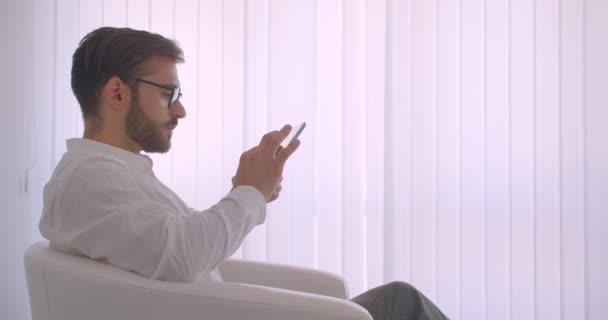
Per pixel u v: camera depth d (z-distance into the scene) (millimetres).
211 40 2465
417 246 2330
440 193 2324
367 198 2352
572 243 2266
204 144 2469
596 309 2242
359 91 2365
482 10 2314
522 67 2293
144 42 1104
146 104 1097
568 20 2262
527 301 2289
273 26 2400
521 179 2297
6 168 2566
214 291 892
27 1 2559
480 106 2314
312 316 860
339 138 2385
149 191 1046
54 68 2531
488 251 2299
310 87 2381
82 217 934
